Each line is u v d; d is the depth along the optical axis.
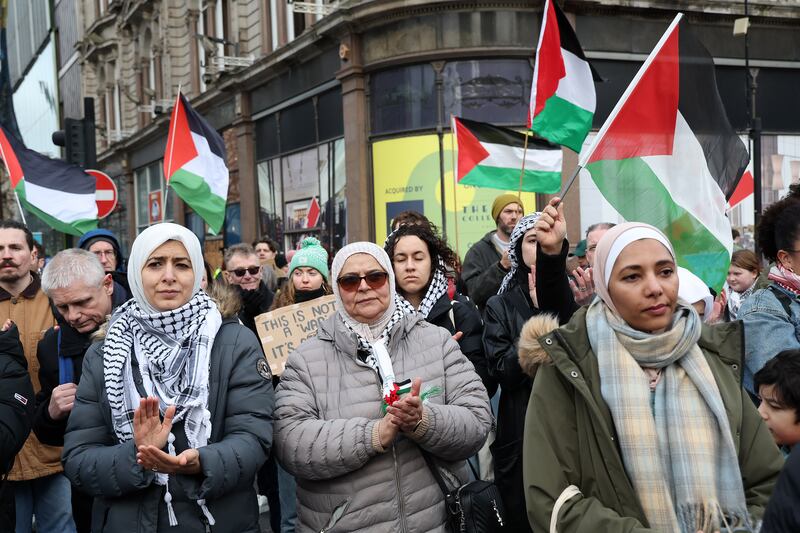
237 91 19.33
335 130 15.66
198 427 2.60
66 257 3.51
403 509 2.74
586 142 13.94
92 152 8.48
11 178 6.96
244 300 5.30
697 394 2.29
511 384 3.47
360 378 2.87
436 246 3.94
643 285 2.30
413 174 13.73
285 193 17.98
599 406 2.31
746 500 2.26
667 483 2.23
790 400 2.34
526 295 3.77
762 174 15.77
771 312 3.22
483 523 2.76
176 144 7.46
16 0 47.75
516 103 13.37
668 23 14.55
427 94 13.56
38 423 3.22
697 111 4.14
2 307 4.29
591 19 13.96
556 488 2.31
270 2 18.12
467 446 2.78
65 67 37.47
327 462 2.67
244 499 2.69
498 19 13.16
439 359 2.95
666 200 4.01
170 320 2.71
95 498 2.68
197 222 23.38
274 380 4.13
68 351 3.53
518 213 6.26
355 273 2.93
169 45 23.97
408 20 13.44
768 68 15.75
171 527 2.54
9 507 3.24
